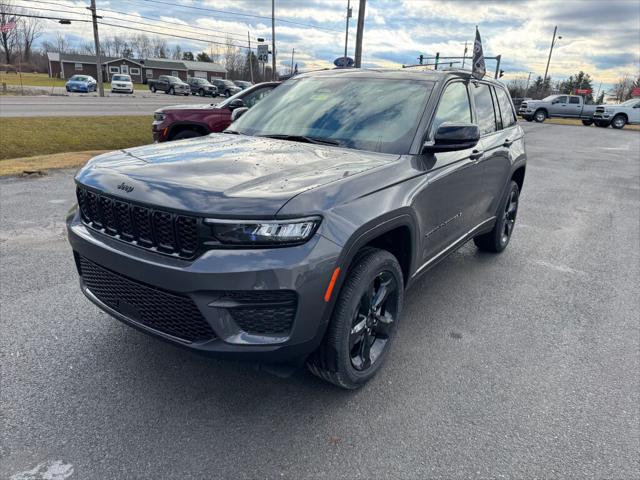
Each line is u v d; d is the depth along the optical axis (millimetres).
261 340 2215
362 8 16703
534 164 12781
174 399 2648
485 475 2221
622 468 2297
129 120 17375
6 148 11148
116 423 2443
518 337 3527
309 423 2514
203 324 2221
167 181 2332
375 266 2572
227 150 2959
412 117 3227
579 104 31656
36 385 2703
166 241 2260
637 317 3943
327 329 2451
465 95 3906
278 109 3775
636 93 54094
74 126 14828
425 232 3143
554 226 6691
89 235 2594
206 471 2172
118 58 78750
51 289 3900
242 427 2461
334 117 3420
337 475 2186
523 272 4848
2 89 38562
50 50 98688
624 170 12469
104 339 3205
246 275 2107
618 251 5656
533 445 2428
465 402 2746
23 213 5980
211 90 47688
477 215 4262
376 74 3791
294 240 2164
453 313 3865
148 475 2135
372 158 2904
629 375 3100
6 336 3182
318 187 2342
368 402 2705
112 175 2502
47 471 2127
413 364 3107
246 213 2109
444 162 3283
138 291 2393
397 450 2354
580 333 3629
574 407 2744
